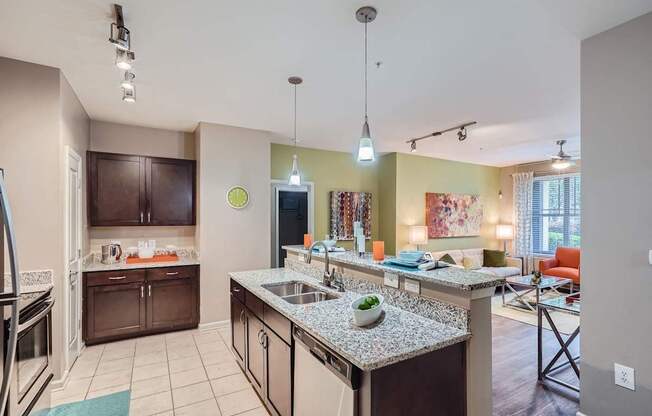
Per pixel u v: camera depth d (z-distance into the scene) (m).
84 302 3.31
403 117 3.71
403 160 5.79
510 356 3.20
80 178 3.21
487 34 2.03
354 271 2.38
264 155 4.24
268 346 2.16
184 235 4.29
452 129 4.20
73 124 2.94
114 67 2.50
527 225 6.68
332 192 5.48
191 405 2.35
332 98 3.12
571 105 3.30
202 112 3.52
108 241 3.87
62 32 2.03
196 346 3.38
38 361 2.02
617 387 1.85
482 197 6.98
